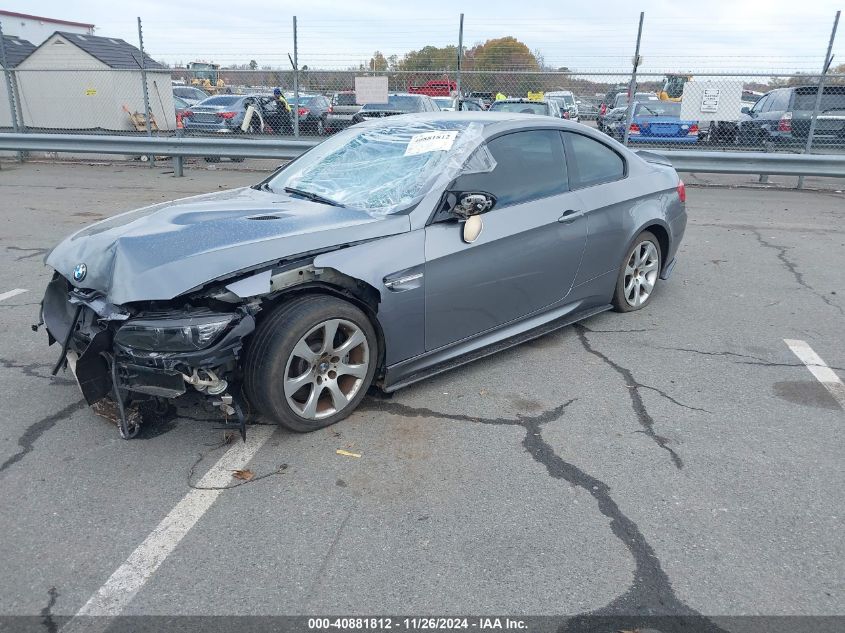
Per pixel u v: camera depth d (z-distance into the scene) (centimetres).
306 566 255
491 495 299
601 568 255
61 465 319
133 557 260
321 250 332
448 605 237
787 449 338
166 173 1338
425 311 369
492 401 386
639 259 523
